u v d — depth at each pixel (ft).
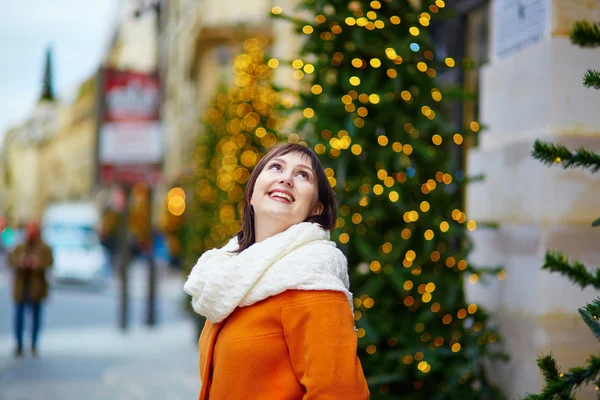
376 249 13.21
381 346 13.21
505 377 12.65
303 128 13.67
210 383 7.12
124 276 39.06
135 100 38.09
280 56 38.34
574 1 11.77
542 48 12.00
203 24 82.33
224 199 28.04
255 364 6.66
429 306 12.98
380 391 12.82
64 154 216.54
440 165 13.83
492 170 13.65
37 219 30.07
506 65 13.38
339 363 6.34
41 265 29.94
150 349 32.17
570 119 11.66
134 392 22.38
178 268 93.86
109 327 40.78
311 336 6.44
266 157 7.70
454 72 19.67
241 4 82.48
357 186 12.99
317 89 13.96
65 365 27.61
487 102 14.21
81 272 65.82
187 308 33.68
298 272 6.59
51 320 43.62
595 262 11.54
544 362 7.25
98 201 117.08
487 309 13.52
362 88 13.29
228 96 29.37
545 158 8.11
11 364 27.86
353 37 13.39
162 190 117.08
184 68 110.11
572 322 11.57
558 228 11.56
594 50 11.76
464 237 13.42
